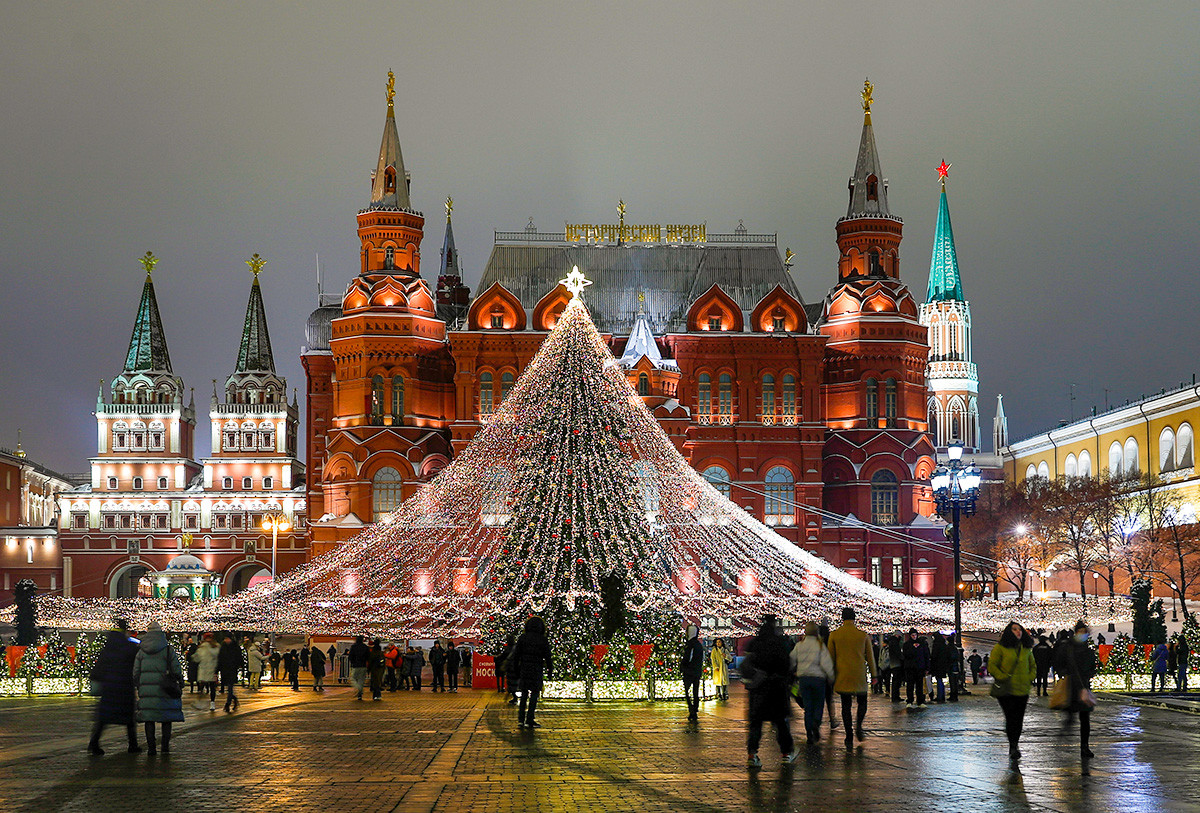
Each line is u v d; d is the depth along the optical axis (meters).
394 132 116.94
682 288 120.44
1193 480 114.50
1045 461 153.62
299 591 100.38
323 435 121.69
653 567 62.84
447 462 112.44
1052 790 22.03
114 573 153.62
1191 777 23.67
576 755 27.27
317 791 21.88
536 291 118.94
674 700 47.09
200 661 42.19
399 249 115.62
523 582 60.12
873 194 118.00
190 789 22.11
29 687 52.28
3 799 21.02
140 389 156.12
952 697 46.28
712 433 112.25
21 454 197.62
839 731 32.47
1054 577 134.38
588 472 61.62
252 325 158.62
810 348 114.06
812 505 112.00
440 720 37.44
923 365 117.56
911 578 112.31
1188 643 55.66
